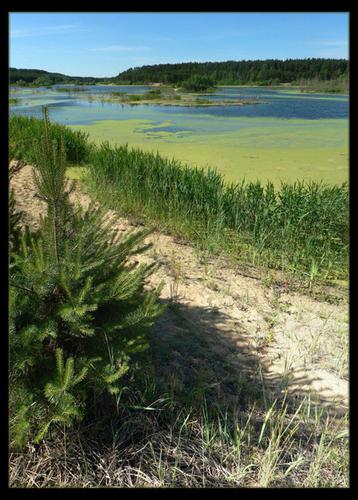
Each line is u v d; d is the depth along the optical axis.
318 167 8.31
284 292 3.96
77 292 1.97
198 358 2.75
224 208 5.16
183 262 4.29
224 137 12.90
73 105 29.67
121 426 2.10
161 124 17.02
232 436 2.18
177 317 3.22
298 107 27.73
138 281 2.06
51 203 1.89
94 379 1.89
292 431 2.17
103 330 2.01
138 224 5.32
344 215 4.80
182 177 5.61
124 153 6.59
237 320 3.34
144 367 2.38
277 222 4.83
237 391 2.53
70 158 8.78
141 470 1.94
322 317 3.55
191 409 2.21
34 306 1.92
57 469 1.89
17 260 1.92
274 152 9.95
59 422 1.93
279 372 2.80
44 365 1.97
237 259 4.57
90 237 2.12
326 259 4.60
